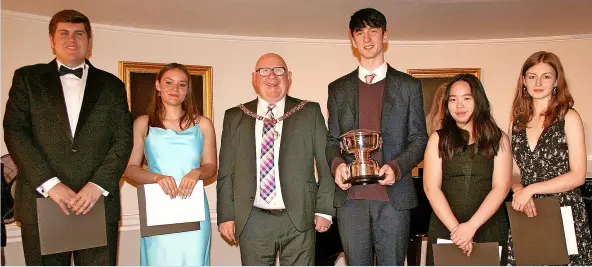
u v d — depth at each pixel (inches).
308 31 220.5
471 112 119.0
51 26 120.1
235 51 225.6
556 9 192.9
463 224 114.0
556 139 115.5
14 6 182.1
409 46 237.8
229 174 136.9
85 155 117.0
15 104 114.9
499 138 117.5
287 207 130.3
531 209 113.0
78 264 118.3
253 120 135.9
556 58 118.2
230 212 136.3
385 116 125.9
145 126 135.2
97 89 120.3
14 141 112.7
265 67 135.3
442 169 120.6
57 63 121.3
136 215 209.0
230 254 221.0
